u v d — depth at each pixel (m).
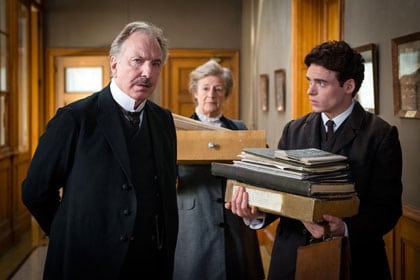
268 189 1.78
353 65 1.87
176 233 2.01
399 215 1.87
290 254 1.95
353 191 1.76
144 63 1.84
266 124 6.18
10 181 5.77
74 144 1.84
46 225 2.00
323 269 1.72
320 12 4.78
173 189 2.01
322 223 1.74
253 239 2.84
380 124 1.90
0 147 5.55
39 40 7.81
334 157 1.74
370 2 3.19
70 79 7.98
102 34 7.99
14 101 5.92
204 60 8.15
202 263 2.62
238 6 8.11
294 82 4.80
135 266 1.87
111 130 1.85
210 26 8.12
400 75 2.77
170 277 1.97
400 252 2.81
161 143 1.98
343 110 1.93
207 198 2.65
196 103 3.19
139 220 1.86
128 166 1.83
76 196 1.81
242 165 1.87
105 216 1.81
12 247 5.67
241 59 8.11
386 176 1.85
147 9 8.04
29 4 7.02
